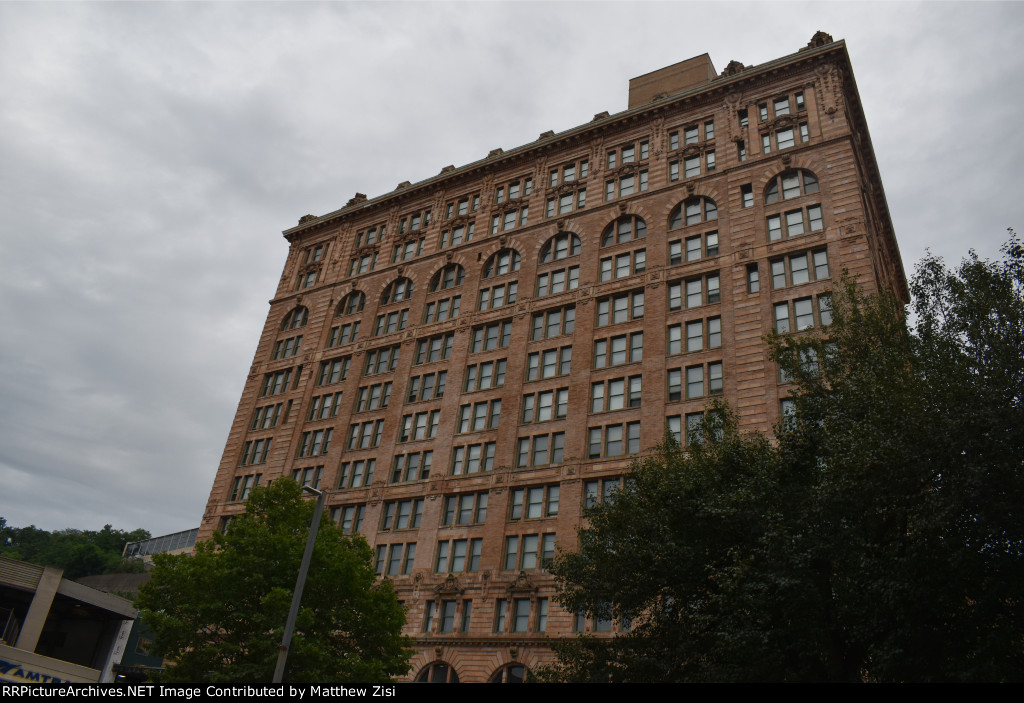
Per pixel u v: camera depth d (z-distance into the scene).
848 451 24.36
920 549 22.06
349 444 64.31
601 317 57.16
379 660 34.81
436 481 56.31
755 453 28.17
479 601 49.44
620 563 27.78
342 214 81.19
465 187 74.12
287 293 80.12
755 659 24.33
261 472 67.38
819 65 57.94
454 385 60.53
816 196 52.31
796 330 47.69
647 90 71.69
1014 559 21.39
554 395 55.22
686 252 56.09
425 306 68.12
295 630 31.83
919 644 22.41
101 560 128.00
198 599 32.69
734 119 59.94
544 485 51.72
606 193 63.78
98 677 47.88
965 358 24.20
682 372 50.62
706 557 26.47
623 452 49.81
